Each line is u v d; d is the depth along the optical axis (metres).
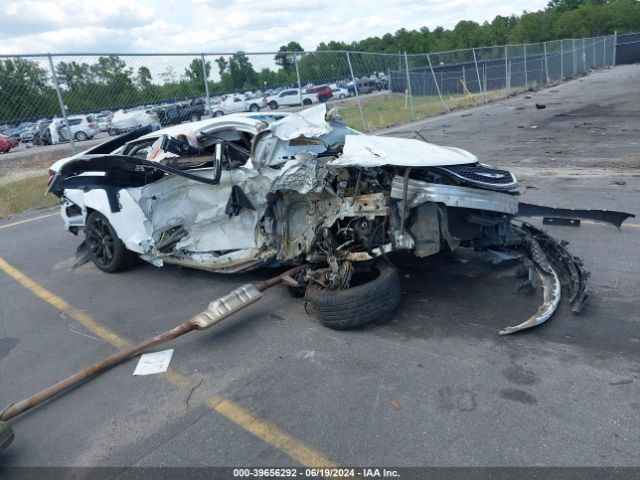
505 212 3.95
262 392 3.26
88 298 5.15
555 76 32.09
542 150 10.44
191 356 3.80
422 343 3.64
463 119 17.56
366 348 3.64
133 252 5.68
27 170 10.67
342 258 4.05
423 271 4.90
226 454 2.76
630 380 3.02
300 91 14.73
